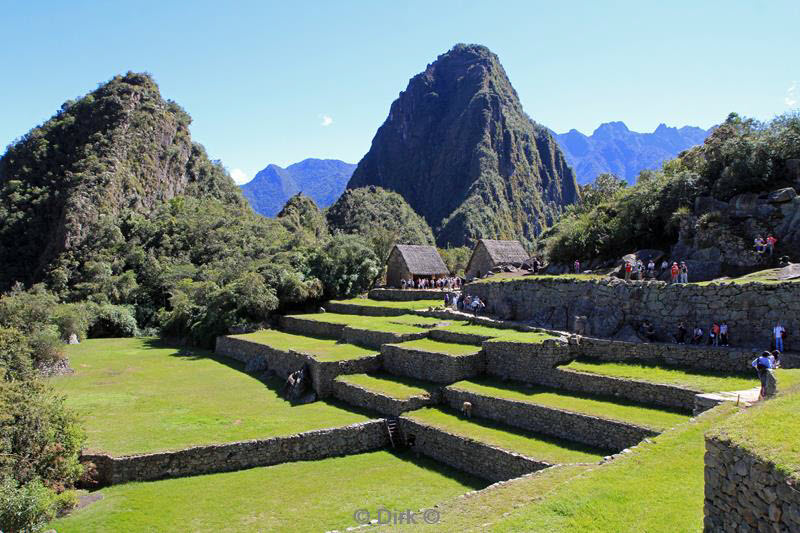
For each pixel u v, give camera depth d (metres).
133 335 59.19
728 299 21.62
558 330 27.77
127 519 16.70
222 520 16.55
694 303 22.77
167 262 75.94
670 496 10.73
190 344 51.34
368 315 45.81
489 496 13.70
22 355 27.17
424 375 27.44
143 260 77.94
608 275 28.08
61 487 17.66
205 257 79.50
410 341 31.05
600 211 35.12
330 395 28.86
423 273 53.56
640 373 21.05
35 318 39.75
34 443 17.47
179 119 125.50
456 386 24.78
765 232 24.27
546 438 19.83
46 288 75.81
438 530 11.86
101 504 17.88
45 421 17.95
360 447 23.09
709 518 8.82
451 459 20.81
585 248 33.59
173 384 33.31
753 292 20.88
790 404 9.56
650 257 28.52
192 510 17.33
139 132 109.06
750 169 26.20
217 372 37.44
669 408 18.94
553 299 29.56
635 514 10.26
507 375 25.55
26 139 106.38
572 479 12.31
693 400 18.38
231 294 49.44
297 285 50.38
